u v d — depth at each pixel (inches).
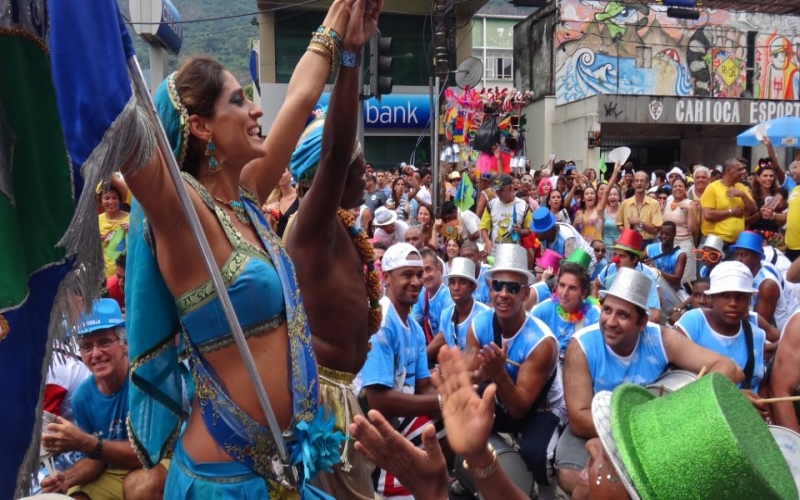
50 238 72.0
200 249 70.8
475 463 75.8
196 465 78.0
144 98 68.7
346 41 104.3
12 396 70.0
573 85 1123.9
